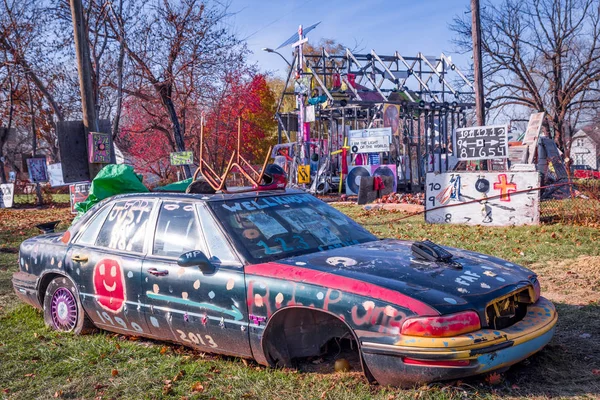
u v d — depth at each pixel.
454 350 3.54
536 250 9.01
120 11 22.88
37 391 4.41
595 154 42.25
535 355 4.48
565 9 31.72
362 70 28.38
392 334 3.69
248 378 4.30
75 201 19.23
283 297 4.12
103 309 5.30
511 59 33.31
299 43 27.39
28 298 6.18
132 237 5.20
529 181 11.84
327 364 4.52
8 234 14.54
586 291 6.49
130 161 33.41
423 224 12.93
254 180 5.25
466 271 4.18
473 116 35.31
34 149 32.12
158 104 25.94
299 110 27.64
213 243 4.64
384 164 24.61
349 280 3.96
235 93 28.84
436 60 29.62
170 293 4.75
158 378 4.48
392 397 3.72
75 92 26.72
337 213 5.42
